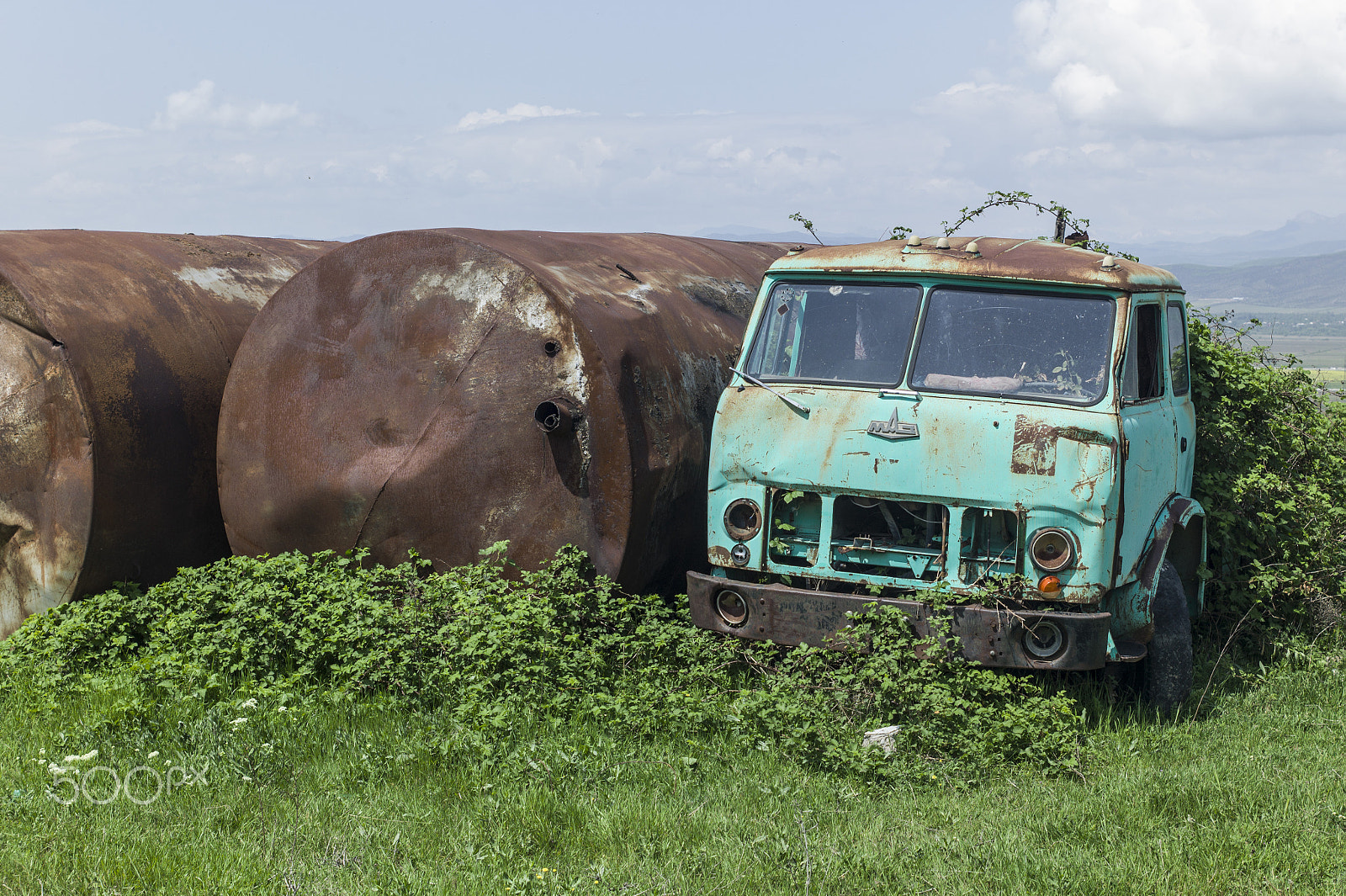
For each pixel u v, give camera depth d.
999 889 4.35
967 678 5.94
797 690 6.15
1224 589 8.55
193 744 5.66
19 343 7.74
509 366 7.20
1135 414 6.40
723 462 6.57
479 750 5.49
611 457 7.02
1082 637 5.74
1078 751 5.76
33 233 8.60
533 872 4.34
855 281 6.75
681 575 8.05
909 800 5.28
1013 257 6.67
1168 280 7.18
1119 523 5.97
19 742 5.81
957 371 6.37
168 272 8.84
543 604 6.73
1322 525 8.77
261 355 7.80
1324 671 7.48
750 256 11.69
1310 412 9.74
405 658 6.46
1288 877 4.44
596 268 8.23
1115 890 4.33
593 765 5.39
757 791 5.23
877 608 6.03
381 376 7.50
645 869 4.43
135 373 7.94
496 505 7.26
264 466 7.77
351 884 4.27
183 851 4.50
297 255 10.67
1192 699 6.93
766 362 6.79
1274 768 5.62
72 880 4.24
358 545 7.57
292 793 5.16
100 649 7.21
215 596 7.32
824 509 6.32
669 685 6.38
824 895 4.29
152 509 8.09
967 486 6.04
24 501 7.84
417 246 7.47
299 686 6.53
